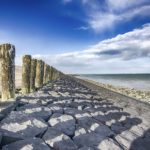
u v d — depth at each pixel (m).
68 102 7.62
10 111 4.89
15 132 3.76
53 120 4.87
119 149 3.91
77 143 3.93
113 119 5.98
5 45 5.60
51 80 17.52
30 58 7.89
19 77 20.77
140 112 7.65
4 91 5.68
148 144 4.48
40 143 3.51
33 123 4.28
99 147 3.86
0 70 5.66
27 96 7.27
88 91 14.51
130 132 5.02
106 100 10.73
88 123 5.14
